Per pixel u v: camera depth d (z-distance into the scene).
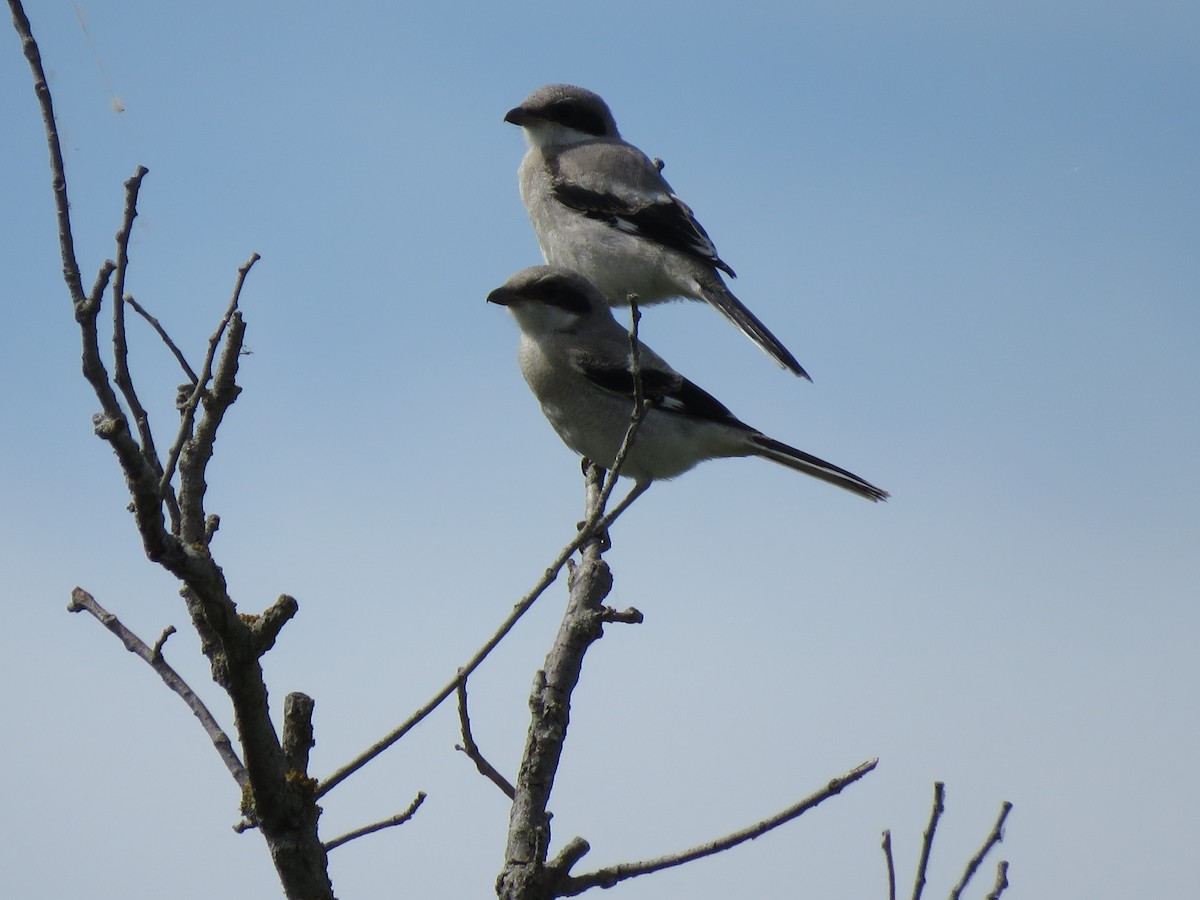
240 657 7.38
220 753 7.70
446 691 7.55
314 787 7.65
